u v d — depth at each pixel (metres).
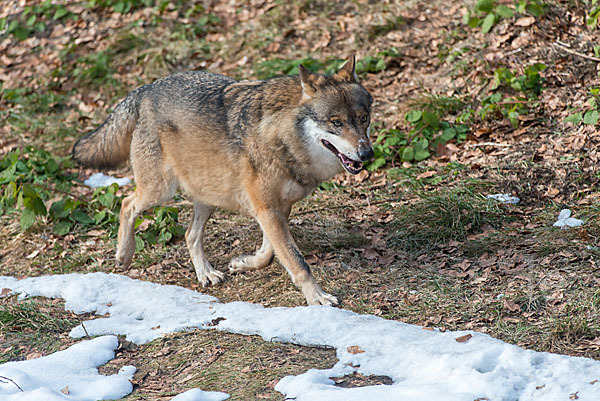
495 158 12.48
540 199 11.24
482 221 10.86
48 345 8.77
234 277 10.62
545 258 9.41
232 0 19.97
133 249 11.01
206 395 7.06
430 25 17.05
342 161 9.08
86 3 20.64
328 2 18.86
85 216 12.77
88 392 7.41
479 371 6.98
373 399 6.57
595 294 8.31
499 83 14.02
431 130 13.64
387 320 8.38
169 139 10.02
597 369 6.72
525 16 15.62
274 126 9.11
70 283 10.25
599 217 10.18
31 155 14.91
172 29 19.23
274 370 7.51
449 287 9.22
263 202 9.42
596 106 12.41
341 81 9.19
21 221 12.29
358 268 10.23
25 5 20.98
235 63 17.75
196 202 10.67
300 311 8.66
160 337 8.64
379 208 11.87
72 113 17.19
